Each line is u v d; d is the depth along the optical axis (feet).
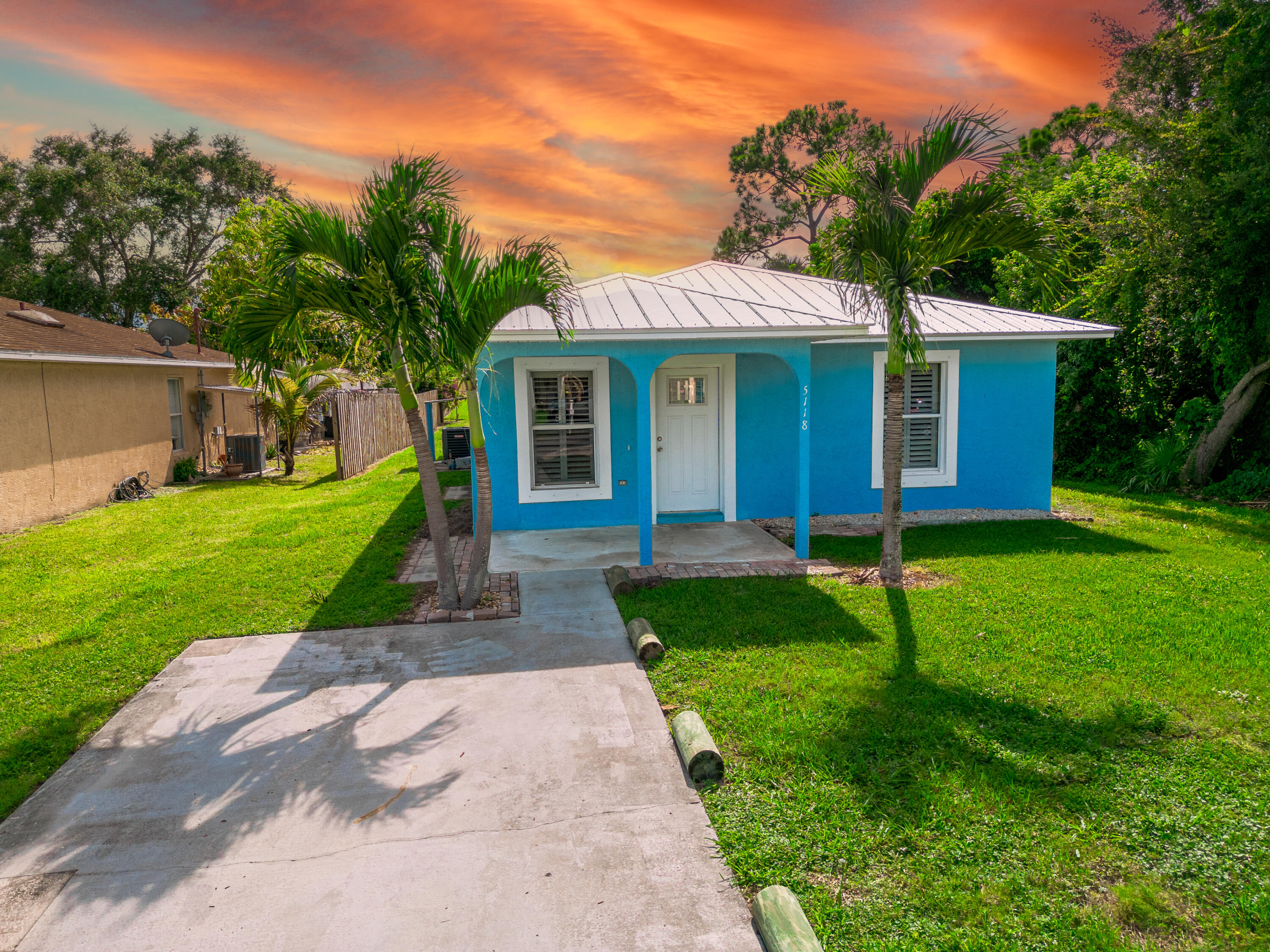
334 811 13.04
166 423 54.29
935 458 37.37
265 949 9.95
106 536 35.65
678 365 34.40
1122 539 31.63
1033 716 15.81
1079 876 11.11
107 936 10.19
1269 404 42.52
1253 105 39.22
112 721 16.56
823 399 35.73
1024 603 22.95
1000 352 36.47
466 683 18.15
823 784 13.50
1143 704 16.20
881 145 23.61
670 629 21.36
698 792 13.47
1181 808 12.65
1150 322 46.50
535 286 21.50
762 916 10.02
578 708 16.78
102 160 108.06
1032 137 85.76
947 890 10.83
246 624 22.45
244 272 66.90
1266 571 26.30
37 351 37.99
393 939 10.08
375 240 19.48
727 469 35.19
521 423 33.27
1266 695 16.57
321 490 50.08
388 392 75.00
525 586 25.72
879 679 17.78
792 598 23.88
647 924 10.30
